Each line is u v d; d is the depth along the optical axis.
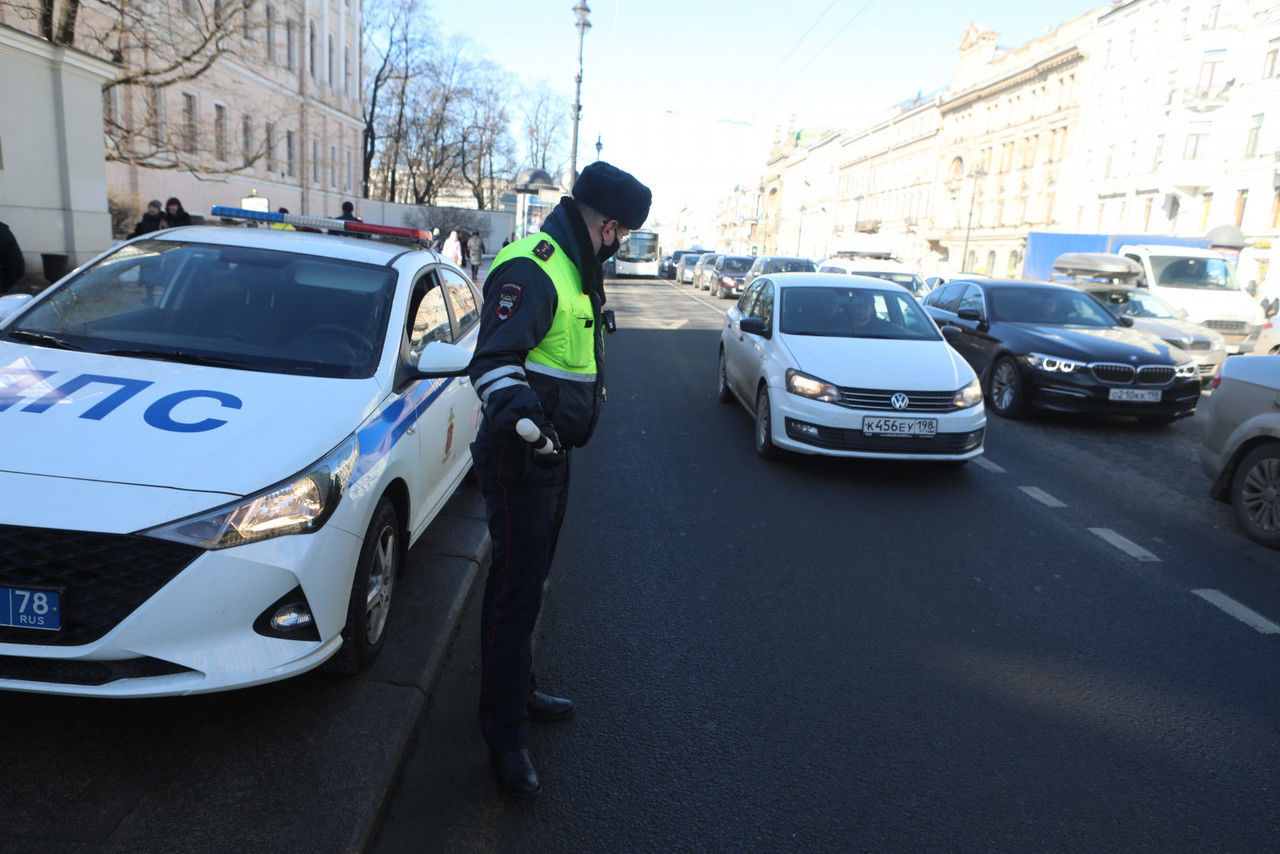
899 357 7.03
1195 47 39.97
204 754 2.80
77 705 3.03
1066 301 10.72
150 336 3.61
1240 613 4.57
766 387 7.17
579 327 2.64
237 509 2.70
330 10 45.16
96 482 2.63
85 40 23.41
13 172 13.09
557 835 2.64
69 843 2.37
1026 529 5.83
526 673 2.82
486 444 2.65
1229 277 16.30
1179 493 6.92
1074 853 2.68
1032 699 3.60
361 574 3.15
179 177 30.17
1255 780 3.10
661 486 6.42
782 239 119.69
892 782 2.99
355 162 50.88
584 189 2.60
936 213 69.00
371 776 2.74
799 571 4.89
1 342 3.50
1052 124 52.47
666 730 3.25
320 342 3.70
